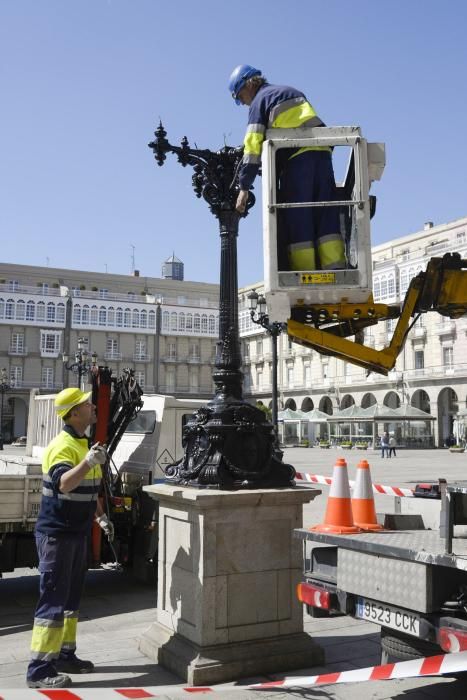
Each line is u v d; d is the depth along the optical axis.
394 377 56.53
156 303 77.50
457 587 3.36
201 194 4.91
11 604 6.62
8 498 6.55
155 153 4.77
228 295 4.73
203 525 4.14
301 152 3.98
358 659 4.52
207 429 4.41
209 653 4.08
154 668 4.37
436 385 53.22
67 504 4.12
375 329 30.59
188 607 4.29
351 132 3.92
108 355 75.56
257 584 4.30
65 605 4.31
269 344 72.81
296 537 4.14
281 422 53.31
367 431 51.62
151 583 7.42
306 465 28.14
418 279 4.48
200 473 4.35
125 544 7.60
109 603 6.59
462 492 3.22
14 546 6.70
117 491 7.62
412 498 4.58
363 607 3.68
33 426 9.23
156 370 76.75
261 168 4.11
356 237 3.85
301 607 4.46
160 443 7.72
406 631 3.41
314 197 4.03
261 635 4.29
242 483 4.31
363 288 3.78
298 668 4.30
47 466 4.20
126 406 7.16
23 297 72.06
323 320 4.41
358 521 4.23
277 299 3.89
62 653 4.29
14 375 71.44
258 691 3.87
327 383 63.72
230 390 4.63
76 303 74.25
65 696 3.31
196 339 79.62
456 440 50.34
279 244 3.99
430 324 54.91
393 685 4.04
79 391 4.38
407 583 3.38
